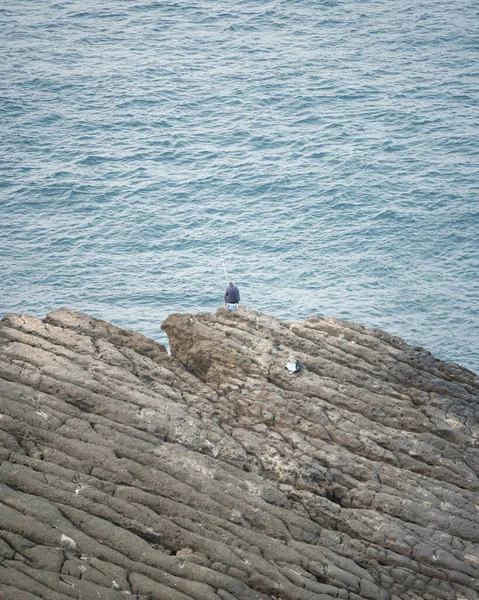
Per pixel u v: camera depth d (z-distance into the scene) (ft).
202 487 91.04
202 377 115.03
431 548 89.92
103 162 262.06
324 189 243.81
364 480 97.40
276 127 281.95
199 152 267.18
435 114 287.07
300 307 194.49
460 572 87.97
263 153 265.75
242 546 85.35
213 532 86.17
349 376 110.52
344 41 352.90
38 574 77.36
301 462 97.40
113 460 91.66
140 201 240.94
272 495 92.43
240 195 243.19
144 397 101.76
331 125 281.95
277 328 117.80
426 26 365.40
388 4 392.06
